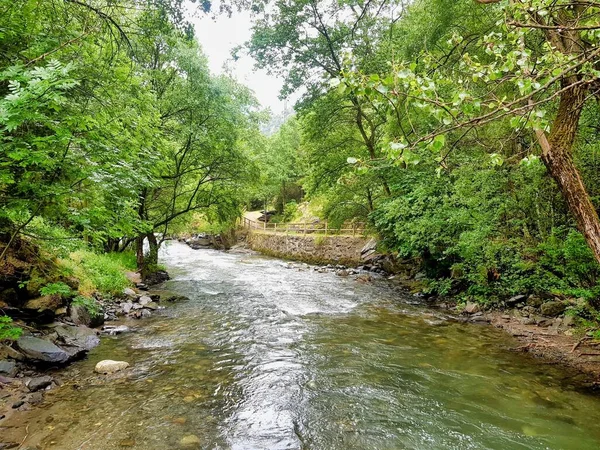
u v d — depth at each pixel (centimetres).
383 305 1088
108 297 934
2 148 298
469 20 808
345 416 442
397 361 625
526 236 745
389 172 1425
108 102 551
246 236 3675
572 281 612
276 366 594
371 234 1852
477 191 855
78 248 458
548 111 529
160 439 375
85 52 539
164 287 1339
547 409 459
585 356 627
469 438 398
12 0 403
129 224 579
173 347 671
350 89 236
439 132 223
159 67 1331
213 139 1299
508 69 245
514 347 696
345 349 687
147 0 657
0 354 508
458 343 725
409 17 1045
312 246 2459
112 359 596
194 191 1505
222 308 1012
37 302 654
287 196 4194
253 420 425
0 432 367
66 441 362
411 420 434
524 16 262
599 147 612
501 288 955
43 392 465
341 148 1823
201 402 462
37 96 268
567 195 372
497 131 742
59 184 382
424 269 1388
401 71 225
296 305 1072
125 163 525
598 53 229
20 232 425
